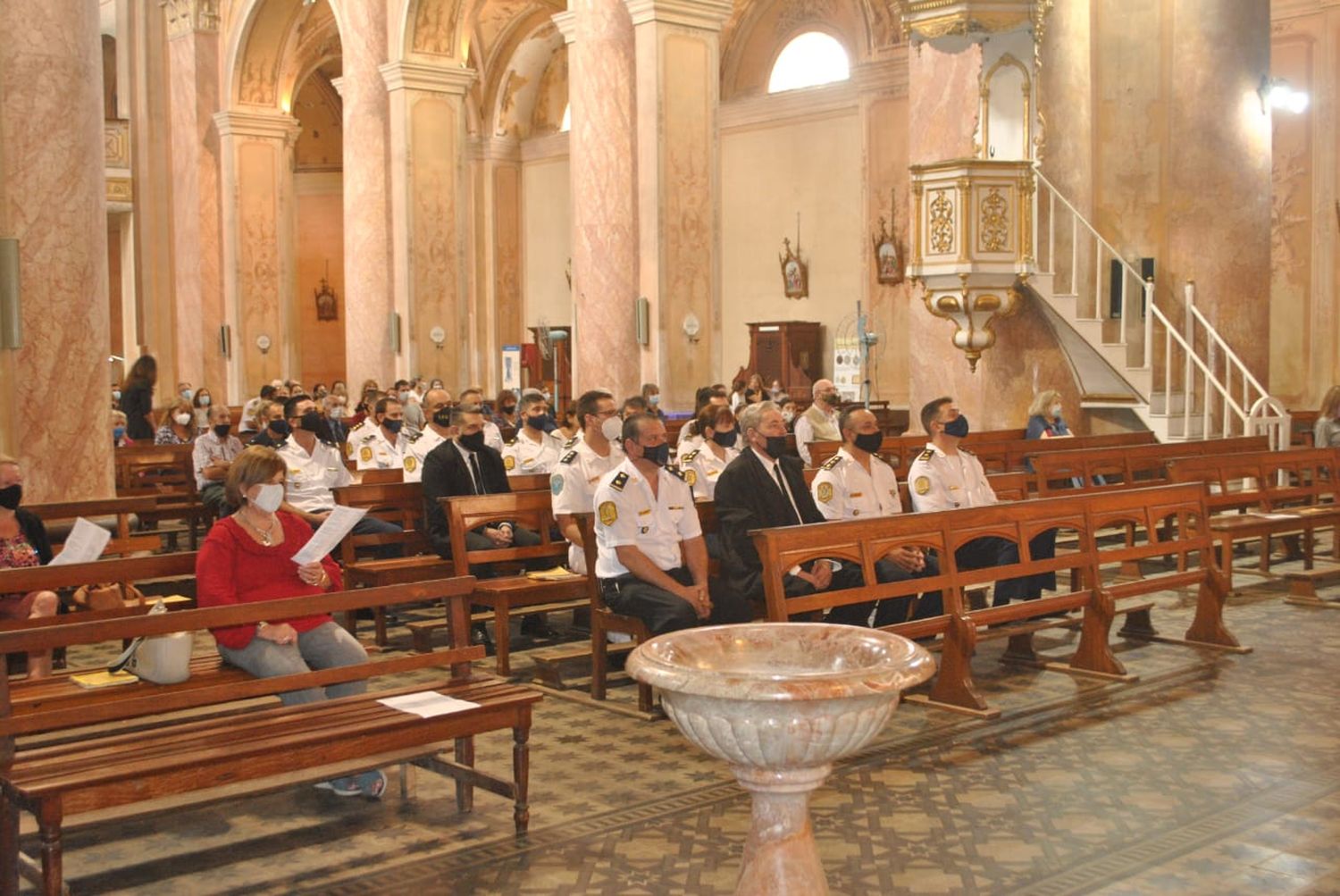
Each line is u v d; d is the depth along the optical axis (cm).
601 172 1831
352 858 489
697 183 1820
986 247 1289
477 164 3509
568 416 1352
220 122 2775
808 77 2789
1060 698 713
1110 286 1466
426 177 2283
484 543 873
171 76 2859
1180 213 1448
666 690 356
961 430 845
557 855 490
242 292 2772
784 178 2823
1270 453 1102
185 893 457
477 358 3538
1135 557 793
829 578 702
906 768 590
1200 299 1445
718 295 1850
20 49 849
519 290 3581
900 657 371
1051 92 1427
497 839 508
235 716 491
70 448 870
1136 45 1460
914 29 1339
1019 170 1291
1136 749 616
